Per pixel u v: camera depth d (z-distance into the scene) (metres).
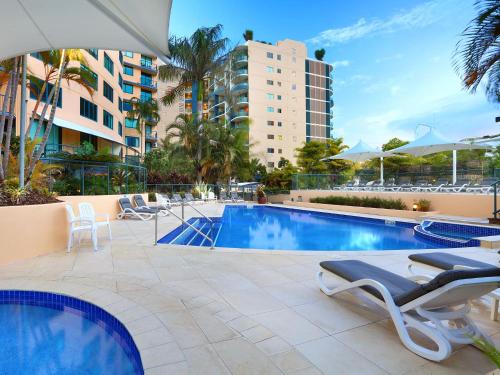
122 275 4.42
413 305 2.52
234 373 2.10
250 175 28.25
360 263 3.77
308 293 3.75
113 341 2.99
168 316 3.02
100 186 11.07
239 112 47.97
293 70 51.94
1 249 4.96
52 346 2.91
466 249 6.29
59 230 6.15
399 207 13.23
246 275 4.47
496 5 6.58
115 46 4.04
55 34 3.83
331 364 2.25
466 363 2.29
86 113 20.38
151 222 10.61
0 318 3.45
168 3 2.74
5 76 8.80
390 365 2.26
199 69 21.14
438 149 14.91
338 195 17.28
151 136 40.88
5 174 7.49
